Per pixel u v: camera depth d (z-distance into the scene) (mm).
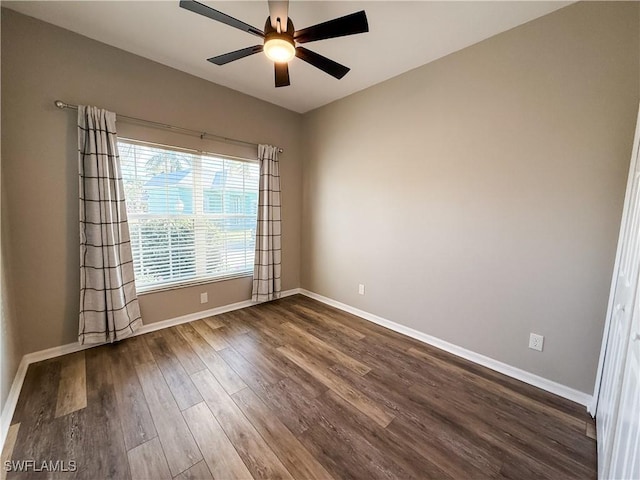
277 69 1893
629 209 1443
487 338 2178
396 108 2686
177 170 2760
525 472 1302
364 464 1325
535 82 1854
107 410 1640
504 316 2080
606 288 1659
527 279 1960
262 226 3379
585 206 1710
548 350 1893
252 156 3299
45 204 2092
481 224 2162
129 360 2178
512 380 2010
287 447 1410
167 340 2521
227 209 3172
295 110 3658
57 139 2111
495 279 2111
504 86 1990
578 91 1700
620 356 1165
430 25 1933
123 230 2375
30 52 1970
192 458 1341
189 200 2869
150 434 1476
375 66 2492
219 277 3166
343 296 3379
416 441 1462
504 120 2002
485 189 2123
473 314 2246
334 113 3324
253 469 1289
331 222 3467
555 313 1854
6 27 1878
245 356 2275
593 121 1660
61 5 1834
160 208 2682
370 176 2973
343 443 1441
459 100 2232
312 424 1563
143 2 1803
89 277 2227
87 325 2238
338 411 1667
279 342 2527
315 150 3615
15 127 1946
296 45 1744
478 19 1862
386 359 2268
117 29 2082
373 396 1809
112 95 2316
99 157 2168
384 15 1843
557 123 1784
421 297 2592
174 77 2641
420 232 2561
